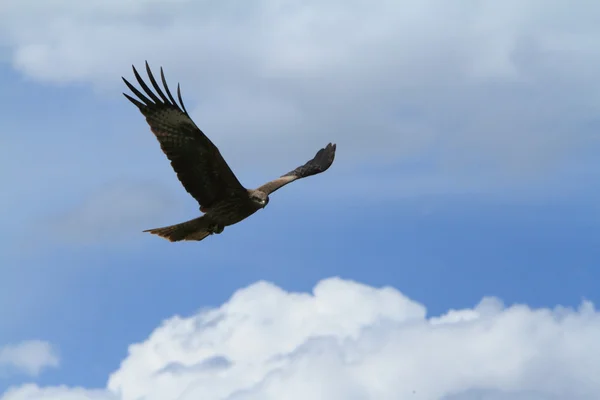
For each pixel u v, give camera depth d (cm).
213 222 1869
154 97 1748
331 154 2230
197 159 1797
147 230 1858
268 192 2080
